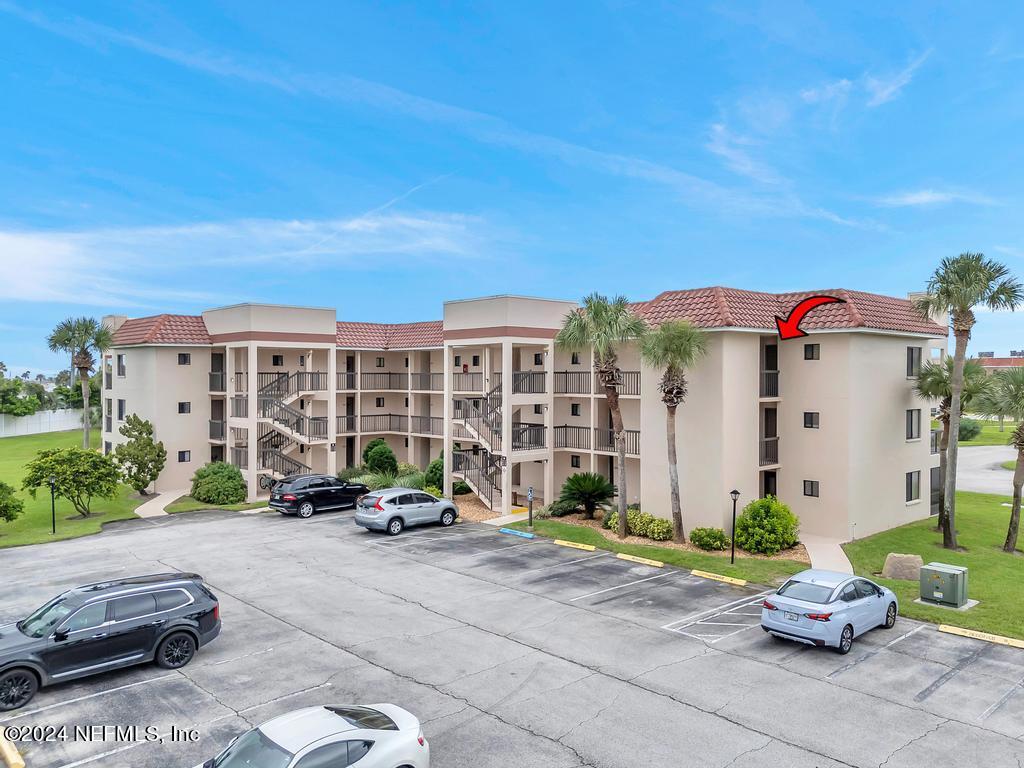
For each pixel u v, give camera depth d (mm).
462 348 36531
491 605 18016
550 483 31875
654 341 23094
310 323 35156
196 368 37031
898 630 16453
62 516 29812
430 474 33938
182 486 36562
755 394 25438
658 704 12406
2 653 12000
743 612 17641
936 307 23703
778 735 11336
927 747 11023
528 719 11797
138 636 13344
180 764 10391
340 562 22297
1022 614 17344
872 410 26375
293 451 38094
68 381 86812
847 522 25219
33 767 10320
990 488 41156
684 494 25266
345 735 8625
